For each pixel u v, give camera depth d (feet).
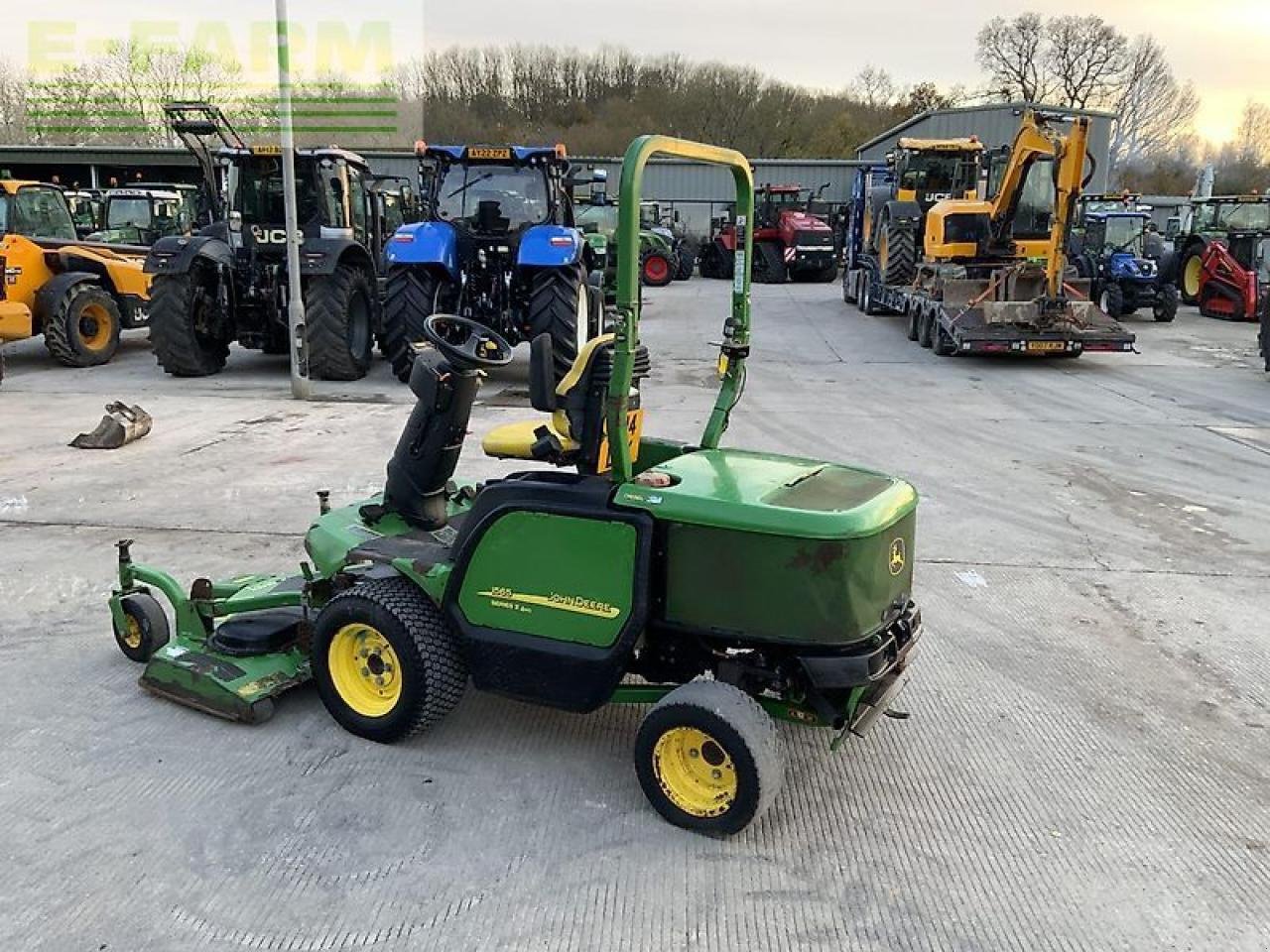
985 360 41.47
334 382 34.14
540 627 10.25
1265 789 10.78
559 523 9.97
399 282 32.30
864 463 23.88
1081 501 21.02
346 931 8.37
